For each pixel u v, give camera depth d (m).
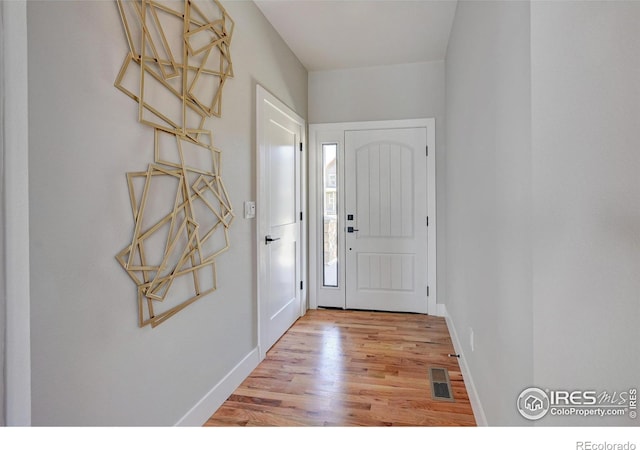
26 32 0.93
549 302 0.95
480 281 1.72
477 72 1.77
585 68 0.90
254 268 2.44
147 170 1.40
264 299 2.57
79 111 1.11
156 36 1.45
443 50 3.25
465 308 2.20
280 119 2.96
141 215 1.35
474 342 1.88
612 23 0.87
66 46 1.06
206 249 1.84
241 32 2.26
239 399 2.01
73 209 1.09
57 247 1.04
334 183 3.74
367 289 3.70
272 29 2.80
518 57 1.08
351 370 2.35
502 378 1.30
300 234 3.48
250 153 2.38
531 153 0.97
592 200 0.90
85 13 1.12
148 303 1.42
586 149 0.90
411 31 2.91
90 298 1.15
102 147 1.19
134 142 1.33
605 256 0.89
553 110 0.94
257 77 2.50
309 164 3.74
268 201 2.68
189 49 1.67
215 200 1.92
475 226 1.85
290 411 1.88
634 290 0.87
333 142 3.71
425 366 2.40
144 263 1.38
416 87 3.51
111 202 1.23
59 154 1.04
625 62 0.86
